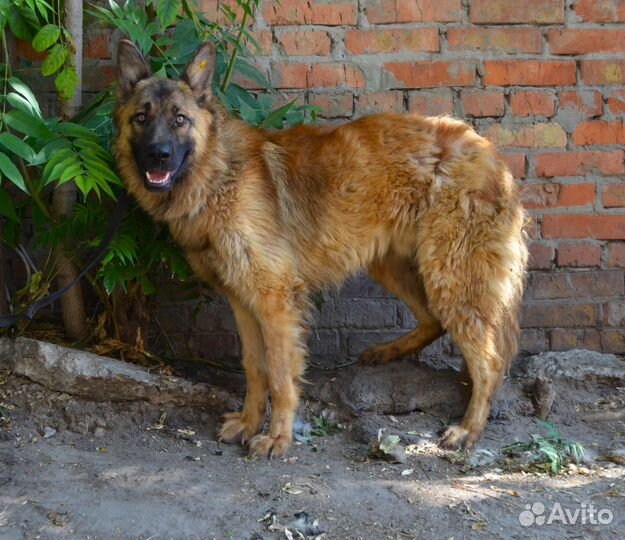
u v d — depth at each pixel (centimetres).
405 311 301
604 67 292
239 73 292
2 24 256
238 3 273
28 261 292
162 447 252
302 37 291
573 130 295
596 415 268
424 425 262
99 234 272
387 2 290
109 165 259
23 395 260
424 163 258
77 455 244
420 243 260
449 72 292
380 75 292
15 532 214
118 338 282
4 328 280
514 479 238
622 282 298
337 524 218
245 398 263
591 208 297
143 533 214
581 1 290
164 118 245
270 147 259
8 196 265
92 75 291
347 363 299
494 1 289
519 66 292
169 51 274
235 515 220
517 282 261
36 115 251
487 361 257
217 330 300
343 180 260
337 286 270
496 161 259
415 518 221
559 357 291
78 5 270
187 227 254
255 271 251
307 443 256
